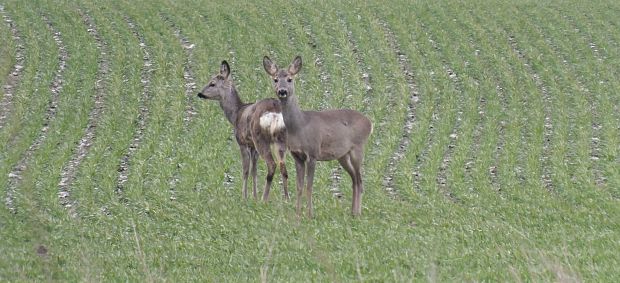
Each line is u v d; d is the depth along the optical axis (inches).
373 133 3373.5
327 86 4067.4
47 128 3422.7
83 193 2571.4
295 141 2107.5
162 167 2874.0
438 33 4963.1
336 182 2714.1
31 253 1914.4
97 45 4643.2
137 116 3602.4
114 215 2337.6
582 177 2763.3
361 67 4367.6
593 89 4104.3
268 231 2020.2
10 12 5142.7
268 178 2351.1
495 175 2827.3
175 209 2351.1
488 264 1739.7
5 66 3949.3
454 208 2320.4
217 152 3085.6
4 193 2581.2
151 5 5398.6
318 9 5374.0
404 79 4185.5
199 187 2640.3
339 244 1913.1
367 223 2098.9
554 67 4434.1
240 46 4670.3
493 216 2229.3
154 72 4259.4
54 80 4092.0
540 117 3604.8
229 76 2501.2
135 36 4798.2
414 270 1679.4
